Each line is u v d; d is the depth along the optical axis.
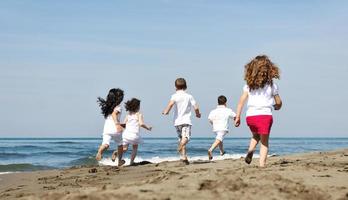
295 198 4.39
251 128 7.41
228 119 12.23
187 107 10.66
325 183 5.48
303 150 32.22
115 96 11.03
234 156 20.19
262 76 7.25
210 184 4.61
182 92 10.69
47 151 24.22
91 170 9.46
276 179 5.06
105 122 11.14
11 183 8.02
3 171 13.16
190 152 25.17
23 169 13.75
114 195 4.05
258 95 7.30
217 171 5.85
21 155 21.62
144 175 8.43
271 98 7.34
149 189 4.34
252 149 7.50
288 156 11.50
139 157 20.08
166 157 20.16
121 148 11.12
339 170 6.75
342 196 4.64
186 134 10.57
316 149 34.50
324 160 9.56
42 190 6.89
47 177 8.76
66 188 7.09
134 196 4.01
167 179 5.15
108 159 17.72
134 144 11.32
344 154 11.66
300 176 5.96
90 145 33.50
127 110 11.41
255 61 7.36
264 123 7.21
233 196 4.24
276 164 7.93
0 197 6.09
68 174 9.17
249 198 4.22
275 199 4.27
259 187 4.62
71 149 26.53
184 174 5.58
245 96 7.46
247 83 7.40
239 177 5.07
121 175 8.55
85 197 4.04
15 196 6.17
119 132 11.02
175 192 4.23
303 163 8.19
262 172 5.72
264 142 7.26
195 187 4.48
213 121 12.27
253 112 7.29
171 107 10.60
